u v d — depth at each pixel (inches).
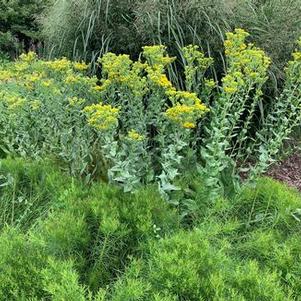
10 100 136.0
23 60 157.4
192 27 181.0
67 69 145.1
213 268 100.3
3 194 136.8
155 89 138.0
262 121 177.8
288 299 93.5
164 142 138.1
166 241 103.6
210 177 130.8
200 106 122.9
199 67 155.8
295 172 185.3
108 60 141.9
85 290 92.7
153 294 91.8
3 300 90.3
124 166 124.1
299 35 198.7
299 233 129.3
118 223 106.1
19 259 97.3
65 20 193.9
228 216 133.2
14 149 156.1
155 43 178.9
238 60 139.7
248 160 179.5
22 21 358.3
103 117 118.6
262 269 112.0
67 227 104.8
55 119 142.9
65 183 134.6
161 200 121.5
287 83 149.9
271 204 136.6
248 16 191.9
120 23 186.4
